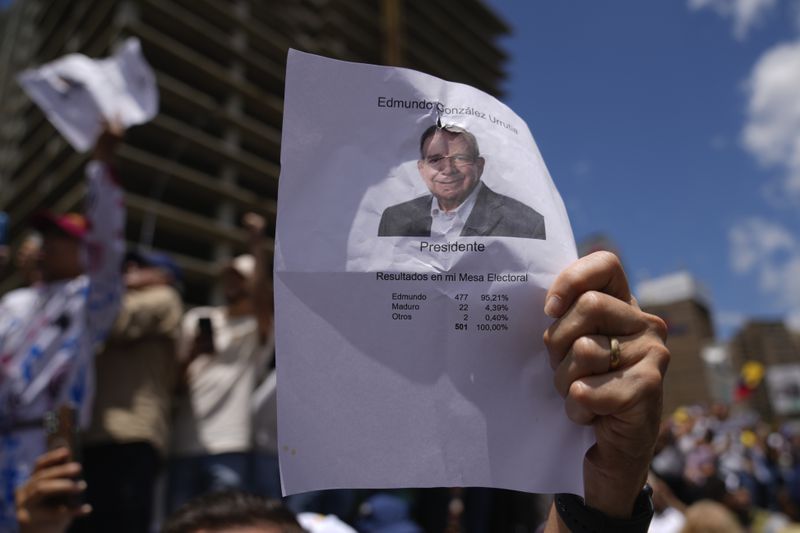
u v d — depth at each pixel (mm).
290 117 847
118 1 47969
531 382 851
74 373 2340
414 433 820
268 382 3344
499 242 862
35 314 2441
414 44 71562
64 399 2289
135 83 2793
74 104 2744
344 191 851
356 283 834
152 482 2600
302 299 824
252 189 53750
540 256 867
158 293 2838
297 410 802
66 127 2715
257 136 52688
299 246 832
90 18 51562
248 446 3084
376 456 808
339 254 836
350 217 846
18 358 2330
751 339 81188
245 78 55250
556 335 808
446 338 842
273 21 57312
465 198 869
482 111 908
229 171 49750
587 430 856
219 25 53500
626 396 761
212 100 52094
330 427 806
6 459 2188
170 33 50844
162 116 47906
